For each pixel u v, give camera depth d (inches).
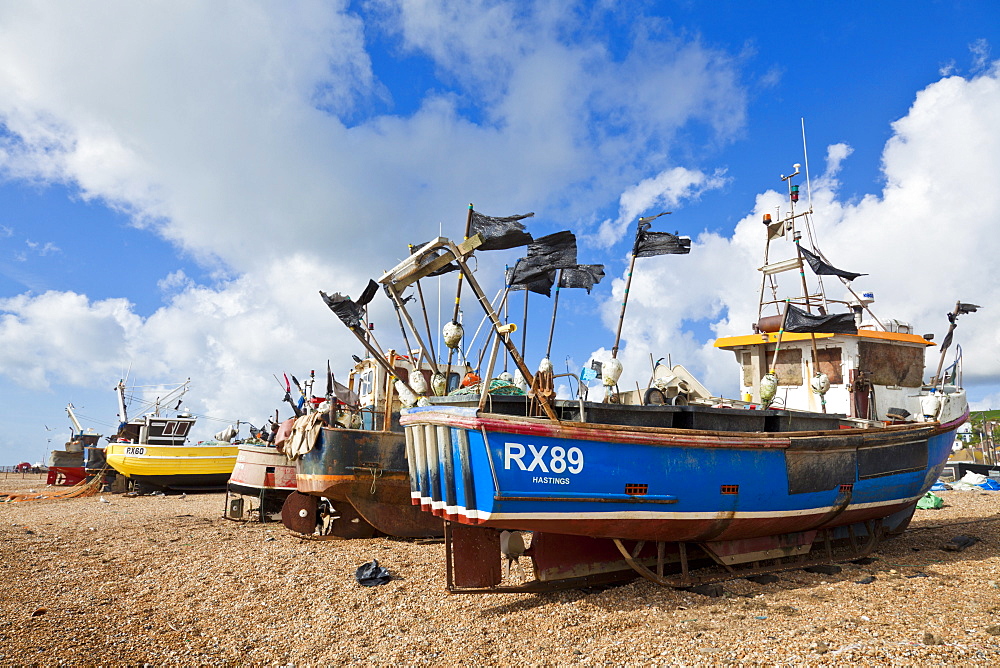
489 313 266.2
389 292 346.6
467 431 252.4
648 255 317.4
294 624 251.4
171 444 1062.4
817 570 307.6
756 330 582.2
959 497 614.2
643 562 291.0
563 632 229.6
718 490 278.5
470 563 274.5
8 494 988.6
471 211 296.5
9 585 317.7
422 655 213.3
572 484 251.1
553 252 299.1
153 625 251.6
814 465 308.8
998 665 178.9
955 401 551.8
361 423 514.0
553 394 269.4
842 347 541.0
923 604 240.1
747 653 196.5
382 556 386.3
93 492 991.6
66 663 205.0
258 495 577.3
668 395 388.2
